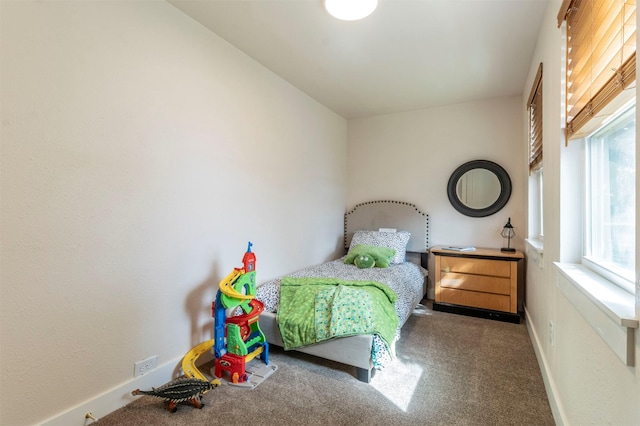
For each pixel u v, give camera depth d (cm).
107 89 165
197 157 217
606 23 112
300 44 243
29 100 136
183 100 206
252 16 209
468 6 196
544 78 205
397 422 161
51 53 143
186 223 209
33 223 139
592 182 148
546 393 186
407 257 396
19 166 134
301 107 339
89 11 157
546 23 197
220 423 160
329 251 401
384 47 247
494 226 359
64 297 149
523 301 333
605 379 103
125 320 175
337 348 203
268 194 288
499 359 229
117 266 171
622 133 120
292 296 239
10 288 133
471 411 170
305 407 173
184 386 174
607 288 112
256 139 272
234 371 196
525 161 318
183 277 208
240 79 254
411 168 404
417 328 292
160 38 191
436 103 376
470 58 263
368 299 215
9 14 131
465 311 330
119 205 171
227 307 198
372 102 372
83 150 155
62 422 148
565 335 150
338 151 421
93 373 161
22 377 136
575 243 155
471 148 370
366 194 432
